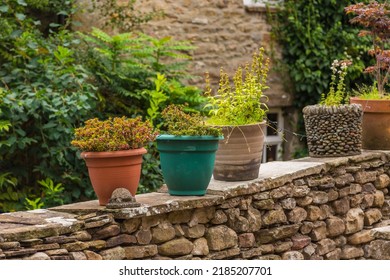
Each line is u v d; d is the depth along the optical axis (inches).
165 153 234.7
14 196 319.6
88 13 368.8
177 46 365.1
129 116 355.6
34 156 327.9
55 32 362.0
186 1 399.2
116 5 370.0
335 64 312.3
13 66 331.0
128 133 219.5
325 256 279.6
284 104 434.3
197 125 233.1
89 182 321.7
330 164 286.5
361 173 301.6
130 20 374.6
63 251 197.8
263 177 258.2
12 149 306.7
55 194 310.7
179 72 369.4
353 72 435.2
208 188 242.7
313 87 435.2
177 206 224.2
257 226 252.1
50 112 314.2
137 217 214.7
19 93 313.7
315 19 433.4
